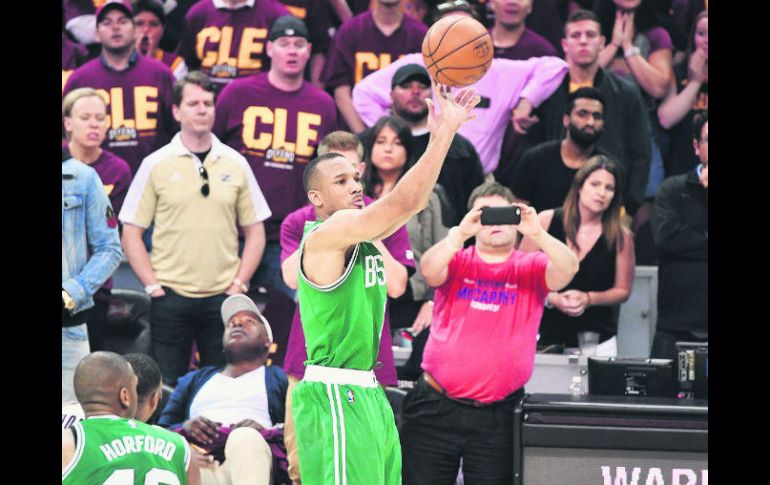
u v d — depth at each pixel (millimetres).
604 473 12727
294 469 13695
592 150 17094
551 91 17469
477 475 13602
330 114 17500
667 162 17562
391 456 10297
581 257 16531
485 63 10570
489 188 14508
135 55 17391
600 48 17422
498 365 13398
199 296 16500
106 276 16453
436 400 13602
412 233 16141
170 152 16641
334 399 9906
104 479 10047
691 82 17422
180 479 10398
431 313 15953
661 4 17469
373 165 15977
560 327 16484
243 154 17266
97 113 16953
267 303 16984
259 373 14930
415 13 17891
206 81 16672
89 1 17391
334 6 17828
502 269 13719
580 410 12812
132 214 16625
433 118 8891
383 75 17562
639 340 16922
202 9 17688
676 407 12617
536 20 17609
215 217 16562
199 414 14695
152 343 16547
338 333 9984
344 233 9148
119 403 10516
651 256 17359
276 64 17312
